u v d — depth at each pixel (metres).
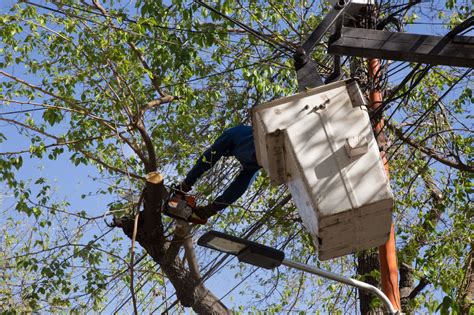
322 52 12.34
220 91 12.20
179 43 10.89
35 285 10.43
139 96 10.97
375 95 9.46
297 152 5.53
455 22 12.20
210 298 9.83
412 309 11.39
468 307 10.34
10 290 10.65
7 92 10.96
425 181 12.07
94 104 10.78
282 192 11.33
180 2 11.23
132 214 9.57
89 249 10.30
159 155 11.54
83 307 10.38
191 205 8.40
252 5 12.41
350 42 6.69
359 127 5.62
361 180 5.41
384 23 8.29
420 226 11.27
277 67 12.28
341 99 5.73
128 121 10.30
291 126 5.65
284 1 12.65
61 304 10.41
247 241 7.16
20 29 10.85
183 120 11.62
